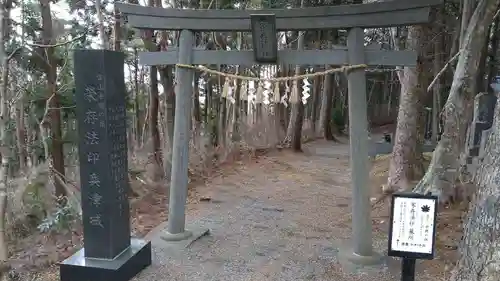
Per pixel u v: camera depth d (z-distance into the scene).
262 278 3.81
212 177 8.17
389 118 22.45
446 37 8.53
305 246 4.64
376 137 16.58
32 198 4.64
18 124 4.91
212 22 4.46
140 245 3.99
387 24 3.97
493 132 2.33
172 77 7.49
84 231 3.64
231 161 9.68
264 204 6.43
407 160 6.88
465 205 5.54
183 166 4.70
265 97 4.60
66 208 4.31
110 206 3.59
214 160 9.34
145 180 7.03
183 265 4.07
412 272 2.90
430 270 3.86
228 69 9.70
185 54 4.56
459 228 4.90
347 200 6.77
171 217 4.74
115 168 3.68
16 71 4.91
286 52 4.32
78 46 5.59
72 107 5.13
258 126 12.16
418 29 6.61
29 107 5.38
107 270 3.46
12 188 4.62
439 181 5.81
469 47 5.34
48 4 4.88
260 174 8.70
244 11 4.34
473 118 6.26
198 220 5.54
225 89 4.96
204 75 9.95
